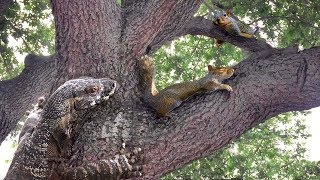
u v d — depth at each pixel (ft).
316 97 3.74
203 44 9.08
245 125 3.68
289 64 3.86
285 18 7.16
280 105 3.78
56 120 2.96
